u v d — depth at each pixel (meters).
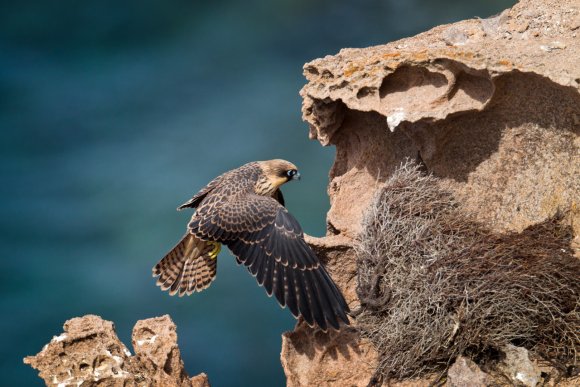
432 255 12.75
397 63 13.19
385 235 13.16
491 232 13.22
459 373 11.98
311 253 11.88
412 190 13.62
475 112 13.30
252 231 12.17
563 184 13.13
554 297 12.14
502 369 12.11
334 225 14.29
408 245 13.00
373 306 12.97
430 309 12.52
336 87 13.62
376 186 14.50
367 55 13.88
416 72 13.27
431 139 13.70
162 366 12.40
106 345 12.17
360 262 13.34
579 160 12.95
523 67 12.47
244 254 12.14
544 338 12.34
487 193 13.73
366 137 14.45
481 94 13.02
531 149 13.38
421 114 13.13
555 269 12.28
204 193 13.38
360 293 13.12
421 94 13.34
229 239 12.27
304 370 13.33
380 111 13.37
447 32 14.21
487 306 12.23
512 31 13.79
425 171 14.13
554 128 13.05
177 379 12.47
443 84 13.16
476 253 12.70
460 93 13.14
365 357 13.18
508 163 13.59
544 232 13.01
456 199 13.87
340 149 14.69
